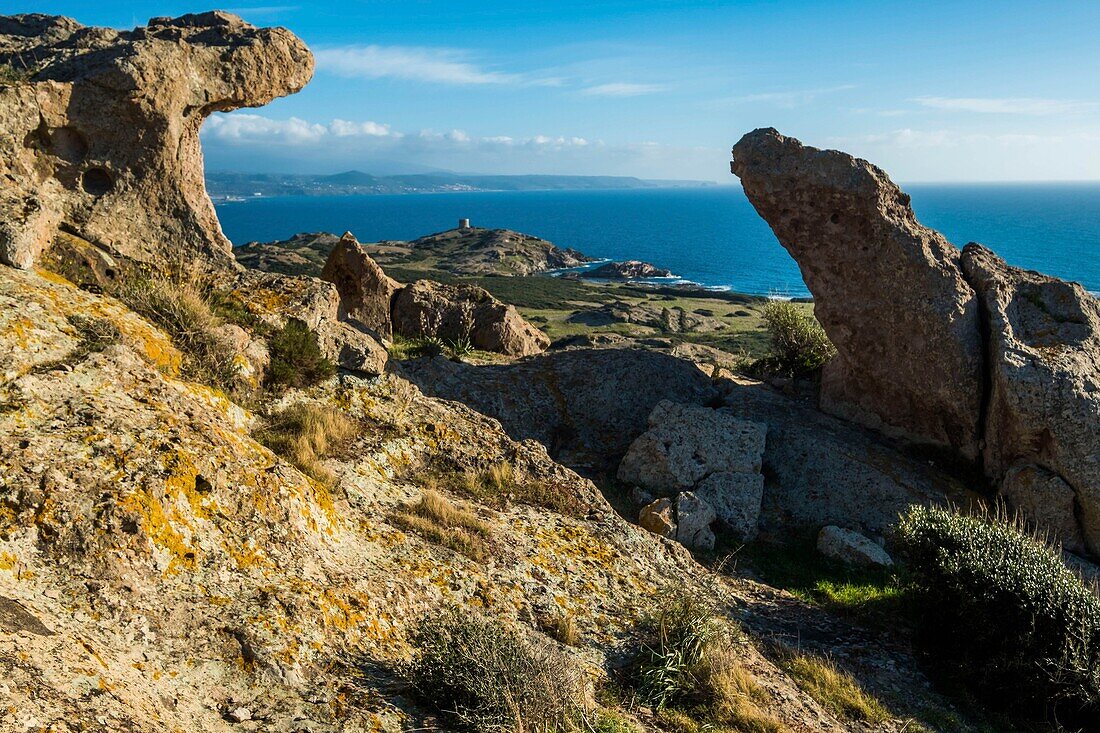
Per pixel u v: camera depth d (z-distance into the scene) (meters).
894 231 17.02
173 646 5.15
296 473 7.89
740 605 10.70
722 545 13.91
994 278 16.84
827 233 17.75
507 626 7.44
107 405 6.81
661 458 15.42
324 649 5.88
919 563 10.98
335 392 11.64
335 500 8.54
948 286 16.73
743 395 20.02
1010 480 15.73
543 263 179.25
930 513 11.69
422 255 175.25
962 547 10.58
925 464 17.47
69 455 5.96
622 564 9.84
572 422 17.83
